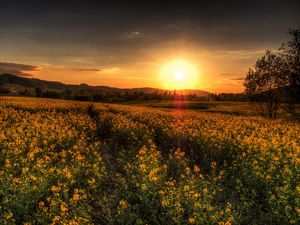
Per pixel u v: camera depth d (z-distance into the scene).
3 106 37.16
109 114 33.22
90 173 12.93
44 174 11.41
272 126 26.30
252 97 40.97
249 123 28.22
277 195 10.46
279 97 38.50
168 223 9.42
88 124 25.48
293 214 9.31
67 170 11.94
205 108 72.94
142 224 9.28
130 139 19.84
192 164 16.06
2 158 13.45
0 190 9.88
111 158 17.11
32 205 9.84
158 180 11.78
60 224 8.80
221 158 16.16
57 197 10.29
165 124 25.06
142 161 13.86
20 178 11.05
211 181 12.80
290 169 12.91
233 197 11.81
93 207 10.80
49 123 24.66
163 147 20.06
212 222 8.96
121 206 10.02
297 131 23.47
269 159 14.16
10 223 8.55
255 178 12.34
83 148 17.02
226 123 28.03
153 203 10.62
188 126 25.42
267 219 9.92
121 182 12.13
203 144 17.83
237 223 9.65
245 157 14.80
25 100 56.69
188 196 10.41
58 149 17.47
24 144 15.34
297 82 36.50
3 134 16.64
